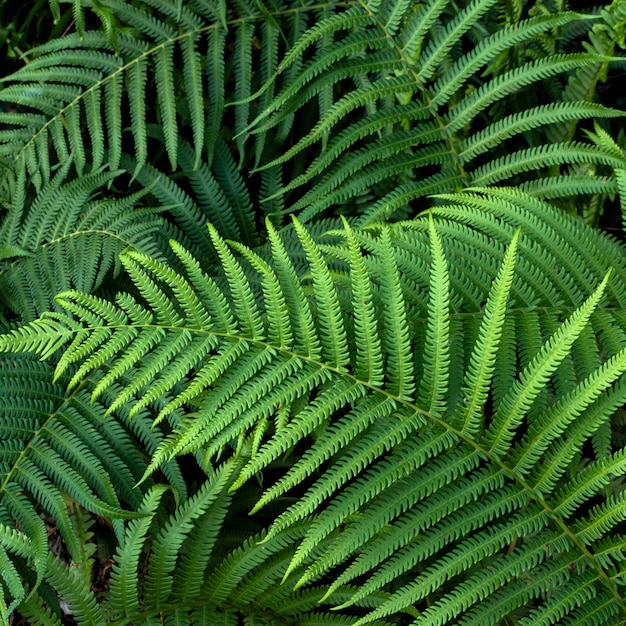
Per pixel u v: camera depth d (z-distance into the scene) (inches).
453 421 57.3
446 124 65.1
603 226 68.9
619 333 59.3
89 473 60.0
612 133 69.2
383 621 59.3
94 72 67.4
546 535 56.7
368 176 64.5
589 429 56.7
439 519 56.6
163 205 67.7
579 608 56.2
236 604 59.7
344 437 56.6
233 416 56.6
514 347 59.2
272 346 57.4
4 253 64.7
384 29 65.1
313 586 61.1
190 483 65.4
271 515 64.1
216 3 67.5
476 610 55.7
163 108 66.5
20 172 67.1
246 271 66.0
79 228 65.5
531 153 63.8
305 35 64.2
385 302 56.8
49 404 61.1
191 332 57.3
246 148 70.0
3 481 59.4
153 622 58.7
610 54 65.2
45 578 58.5
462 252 60.4
